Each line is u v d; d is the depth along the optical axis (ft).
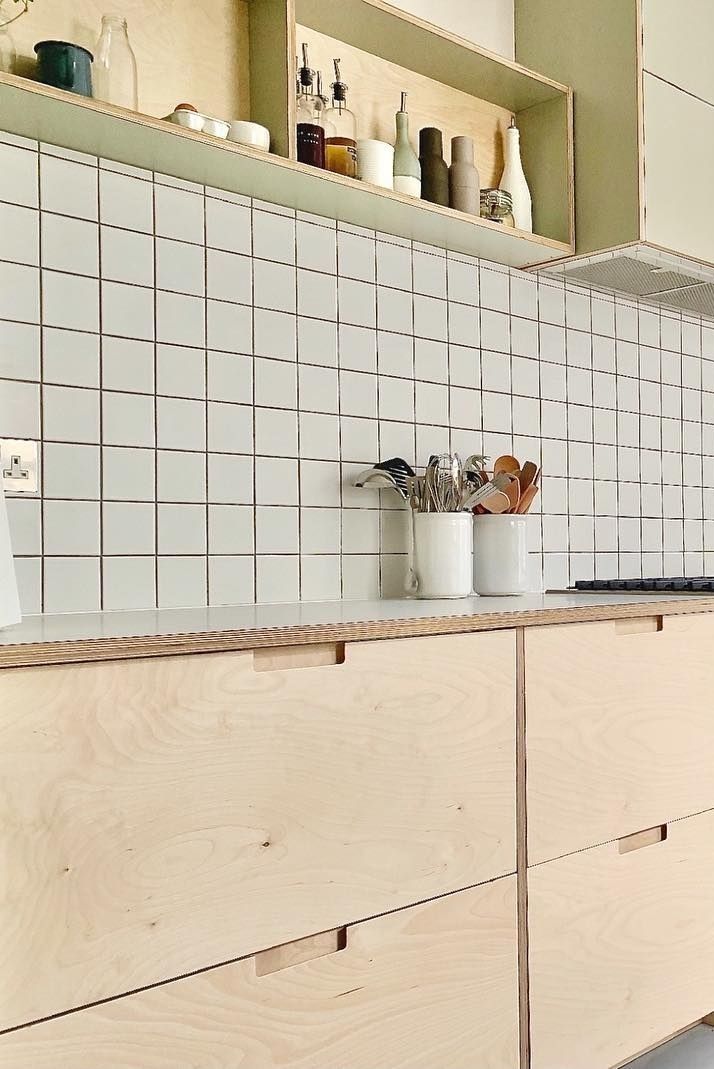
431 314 7.23
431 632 4.65
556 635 5.27
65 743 3.40
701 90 7.78
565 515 8.16
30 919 3.29
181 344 5.91
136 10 5.73
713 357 9.86
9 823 3.26
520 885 5.01
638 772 5.72
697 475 9.56
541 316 8.05
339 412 6.65
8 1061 3.23
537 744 5.12
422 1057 4.50
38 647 3.33
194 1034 3.70
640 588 7.35
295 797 4.06
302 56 6.59
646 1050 5.71
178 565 5.83
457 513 6.66
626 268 7.86
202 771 3.76
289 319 6.41
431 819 4.58
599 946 5.42
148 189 5.80
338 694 4.24
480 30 7.75
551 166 7.61
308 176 5.87
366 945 4.30
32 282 5.35
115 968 3.50
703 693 6.22
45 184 5.41
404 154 6.59
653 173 7.31
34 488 5.30
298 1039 4.04
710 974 6.18
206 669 3.79
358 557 6.72
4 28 5.01
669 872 5.91
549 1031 5.12
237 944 3.84
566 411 8.22
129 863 3.54
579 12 7.59
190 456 5.92
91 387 5.54
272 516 6.28
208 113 6.00
